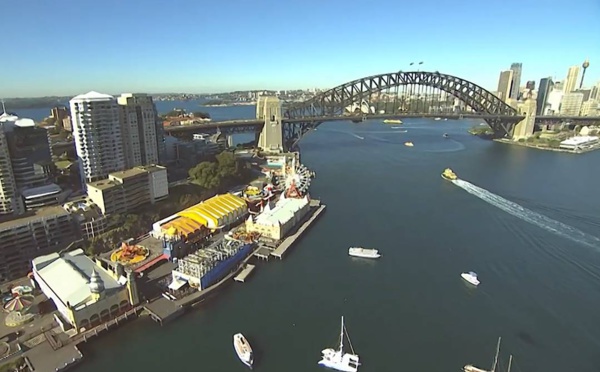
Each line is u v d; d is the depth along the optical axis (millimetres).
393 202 178500
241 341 83188
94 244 122062
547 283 108312
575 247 130000
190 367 78062
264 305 98438
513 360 80188
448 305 98312
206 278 104125
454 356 81062
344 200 181625
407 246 131375
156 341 85500
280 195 183375
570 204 174375
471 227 147625
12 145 131625
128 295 94062
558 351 82750
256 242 131000
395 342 85000
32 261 106375
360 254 123625
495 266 117500
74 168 170875
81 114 141875
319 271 115000
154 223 139875
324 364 78438
